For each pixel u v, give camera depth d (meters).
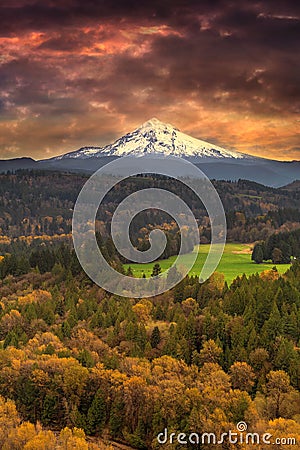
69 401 97.38
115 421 92.56
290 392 88.88
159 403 88.56
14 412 91.44
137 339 111.88
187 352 106.44
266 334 104.06
